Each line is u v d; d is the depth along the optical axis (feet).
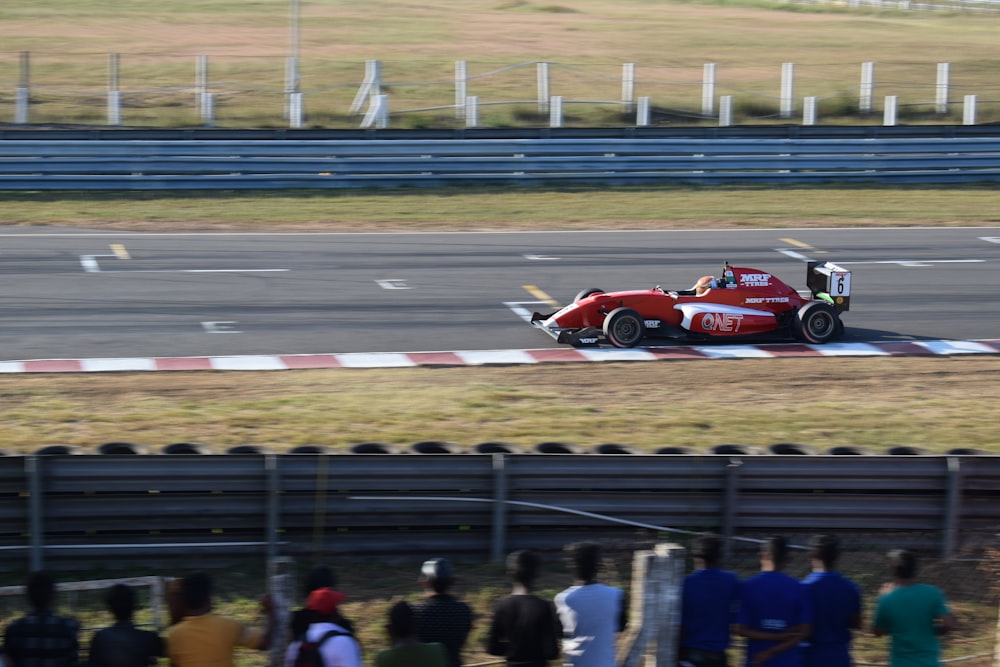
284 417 58.08
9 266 89.30
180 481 42.24
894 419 61.21
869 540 46.06
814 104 165.68
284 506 43.01
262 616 39.27
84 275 87.71
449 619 30.58
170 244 98.58
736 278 76.07
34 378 63.82
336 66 205.57
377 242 102.01
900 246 106.42
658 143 127.34
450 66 210.38
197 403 60.23
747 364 71.15
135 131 120.47
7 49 207.51
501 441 55.52
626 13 321.52
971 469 46.06
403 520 43.75
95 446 53.01
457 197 119.96
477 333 76.38
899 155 132.98
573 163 126.41
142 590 40.91
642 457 44.55
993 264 100.68
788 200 123.95
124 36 231.50
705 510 45.14
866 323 81.87
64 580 41.57
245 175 119.55
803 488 45.39
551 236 106.32
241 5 293.02
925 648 31.63
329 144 120.37
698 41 260.83
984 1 400.26
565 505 44.50
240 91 180.96
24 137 116.67
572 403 62.23
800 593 31.48
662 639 31.42
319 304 82.17
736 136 134.10
